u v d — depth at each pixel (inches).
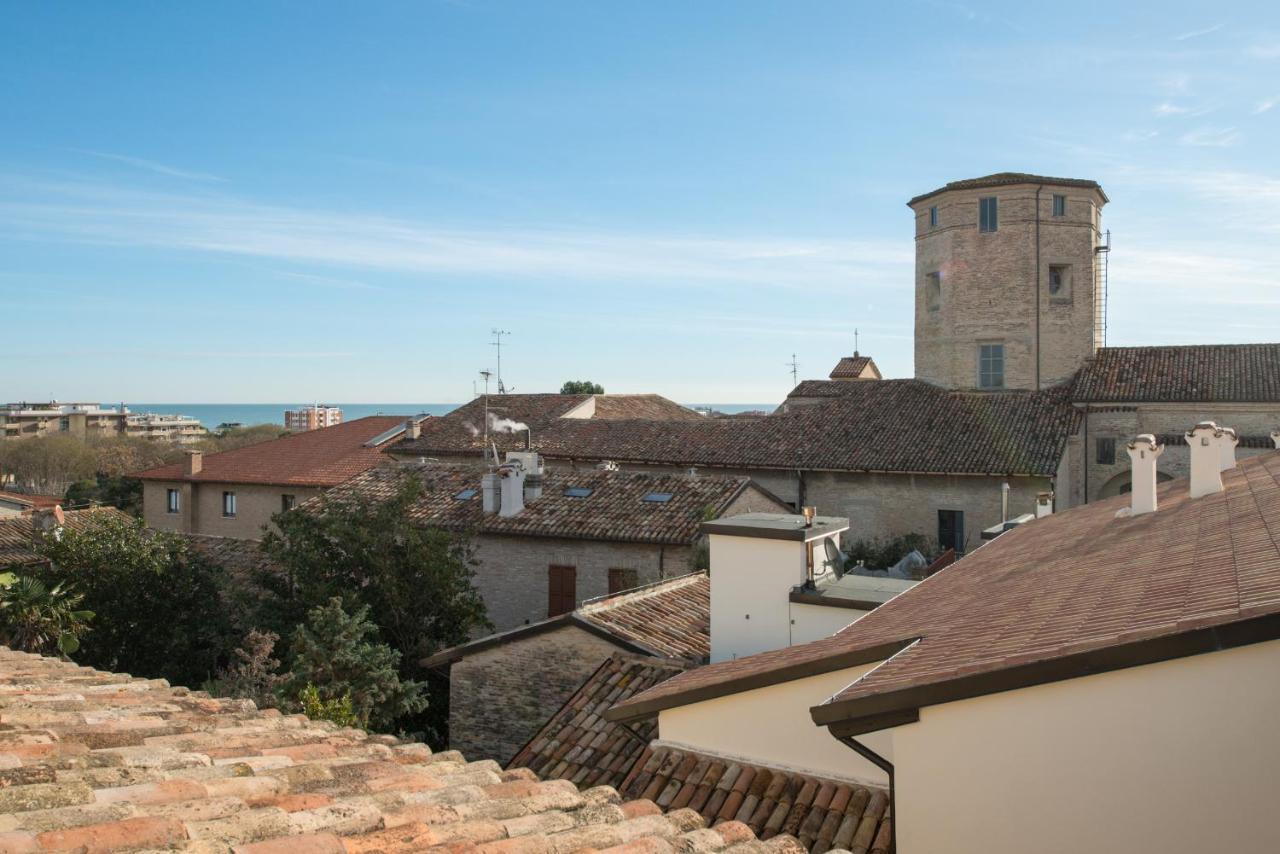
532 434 1775.3
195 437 6486.2
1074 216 1561.3
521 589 1034.7
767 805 325.4
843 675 326.6
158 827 146.8
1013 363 1567.4
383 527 834.8
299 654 697.0
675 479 1106.1
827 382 1898.4
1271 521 303.7
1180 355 1483.8
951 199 1605.6
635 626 614.9
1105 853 203.5
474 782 218.5
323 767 206.5
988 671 210.2
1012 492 1295.5
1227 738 193.5
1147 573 283.4
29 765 175.5
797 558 512.4
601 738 466.0
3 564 1136.8
